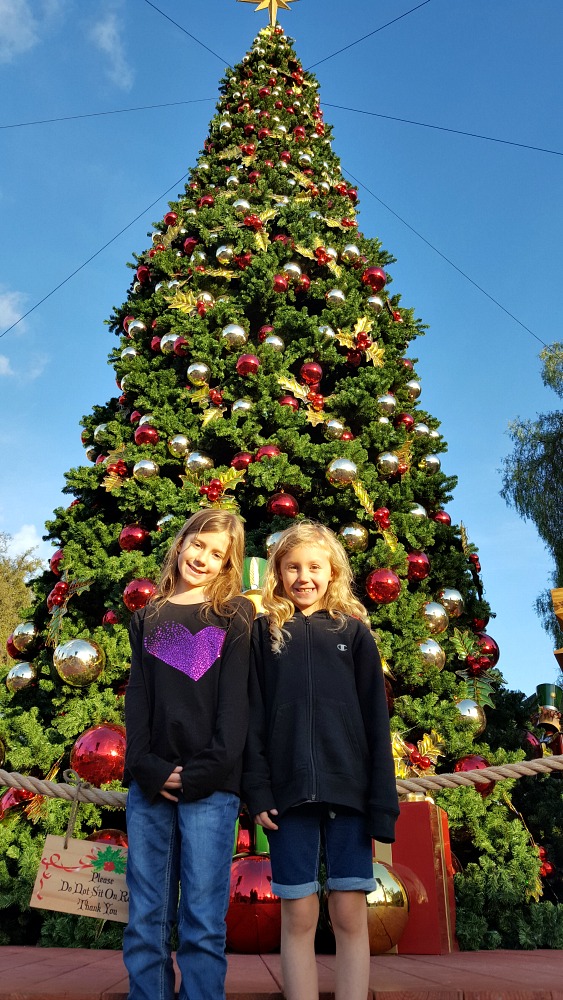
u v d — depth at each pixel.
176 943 3.18
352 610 2.40
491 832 4.11
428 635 4.70
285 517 4.89
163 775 1.95
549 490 12.51
